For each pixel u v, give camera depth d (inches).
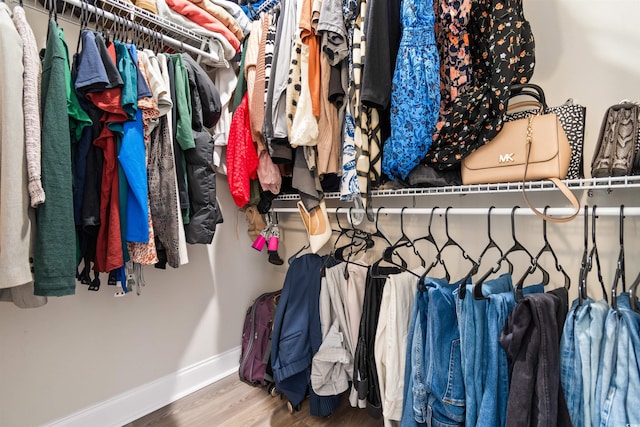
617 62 37.0
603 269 38.0
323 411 52.4
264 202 68.3
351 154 46.7
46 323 45.6
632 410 24.6
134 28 43.6
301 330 52.9
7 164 28.3
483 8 39.9
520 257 44.4
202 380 64.3
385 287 43.9
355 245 56.5
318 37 48.8
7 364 42.6
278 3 57.4
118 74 36.3
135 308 54.9
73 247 32.8
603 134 32.4
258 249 65.8
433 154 41.9
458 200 49.9
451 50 40.9
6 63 28.7
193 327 63.2
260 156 58.5
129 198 39.0
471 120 38.5
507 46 36.5
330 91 47.8
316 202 57.6
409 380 38.3
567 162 34.0
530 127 35.6
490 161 38.3
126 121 38.4
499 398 31.5
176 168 45.1
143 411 55.4
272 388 61.1
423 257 54.2
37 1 39.5
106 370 51.6
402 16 40.2
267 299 70.8
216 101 50.3
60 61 33.0
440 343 35.2
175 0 48.9
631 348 25.5
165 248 43.3
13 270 28.2
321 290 52.6
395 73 40.2
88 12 40.4
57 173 31.6
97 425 50.4
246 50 58.4
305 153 51.4
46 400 45.8
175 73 44.6
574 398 28.0
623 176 30.3
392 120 40.9
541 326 27.9
